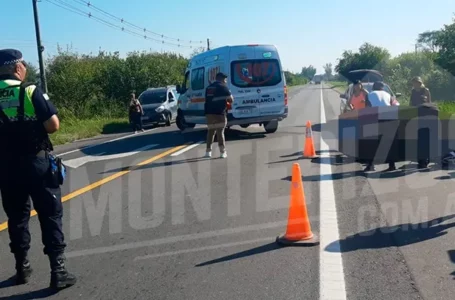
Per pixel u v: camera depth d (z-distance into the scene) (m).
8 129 4.71
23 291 4.83
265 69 16.23
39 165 4.77
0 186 4.87
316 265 5.10
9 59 4.82
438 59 20.41
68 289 4.82
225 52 16.06
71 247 6.02
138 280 4.95
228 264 5.24
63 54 37.41
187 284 4.79
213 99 12.12
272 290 4.57
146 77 37.44
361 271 4.92
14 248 4.96
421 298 4.31
